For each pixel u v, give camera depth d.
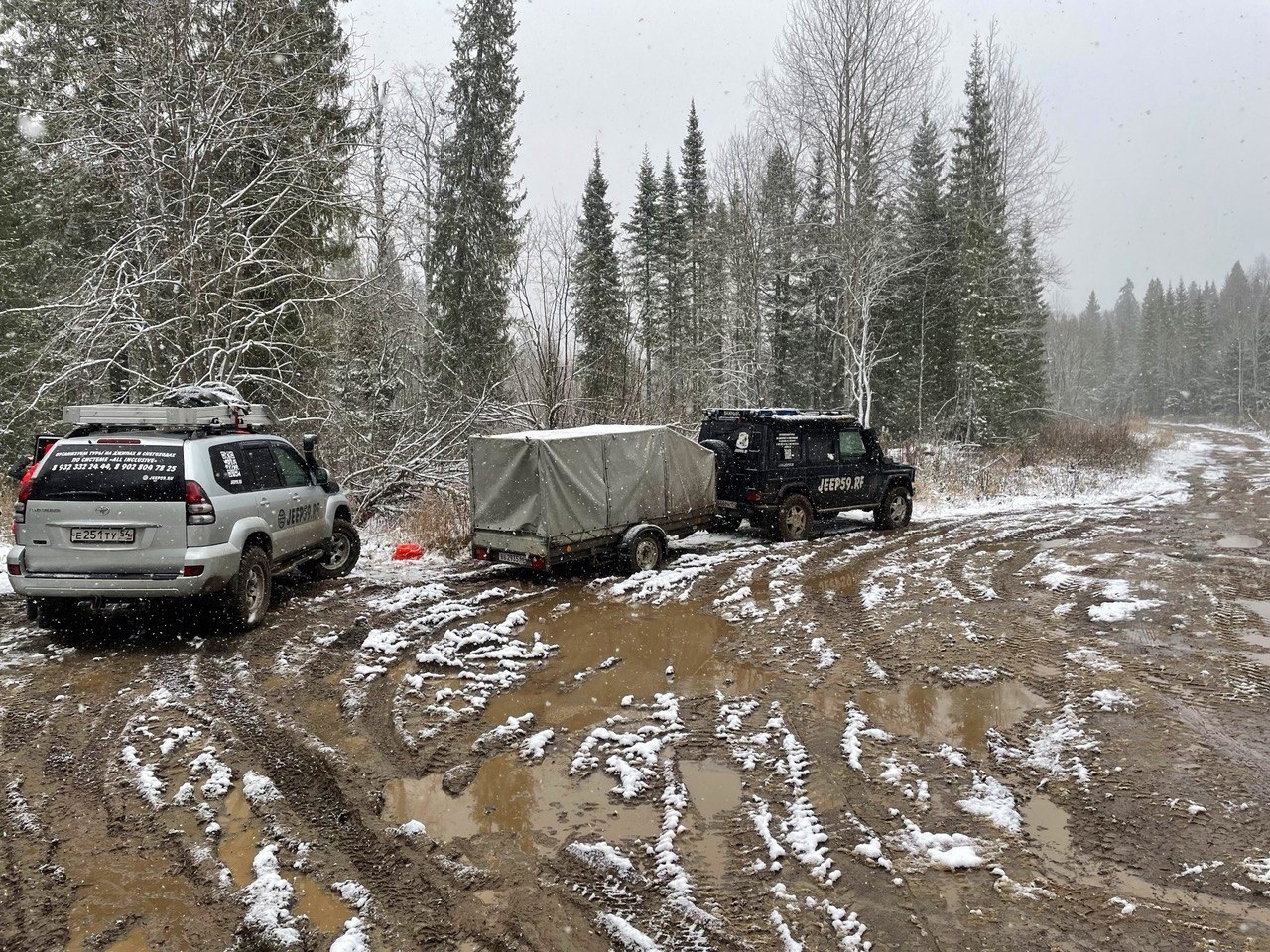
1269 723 5.51
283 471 8.64
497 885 3.60
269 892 3.46
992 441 29.86
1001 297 30.31
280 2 13.65
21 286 16.78
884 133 24.58
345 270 17.92
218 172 13.76
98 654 6.77
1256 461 31.28
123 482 6.62
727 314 29.22
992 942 3.20
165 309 12.76
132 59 12.08
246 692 5.99
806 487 13.15
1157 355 92.12
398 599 8.79
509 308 23.44
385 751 5.08
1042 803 4.43
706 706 5.91
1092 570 10.65
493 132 24.22
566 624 8.14
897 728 5.51
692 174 38.09
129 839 3.92
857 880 3.66
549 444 9.24
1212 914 3.39
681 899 3.48
